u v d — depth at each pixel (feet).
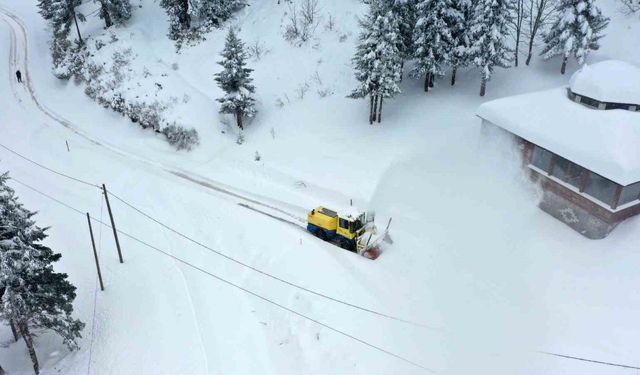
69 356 67.15
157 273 79.61
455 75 110.73
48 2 157.28
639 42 105.19
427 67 101.50
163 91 125.90
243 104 109.40
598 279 66.90
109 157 116.98
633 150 68.59
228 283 75.92
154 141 120.67
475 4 98.94
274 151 107.14
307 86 117.80
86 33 157.99
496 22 96.07
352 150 100.94
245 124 115.65
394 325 65.31
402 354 61.36
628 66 79.46
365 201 90.07
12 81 158.10
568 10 96.68
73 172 111.65
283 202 94.63
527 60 108.06
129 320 71.31
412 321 65.67
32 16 200.54
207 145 113.39
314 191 95.81
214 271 78.74
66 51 157.48
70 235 90.48
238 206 94.68
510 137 85.30
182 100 121.90
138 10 159.22
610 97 75.20
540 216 79.00
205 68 132.46
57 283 63.10
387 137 101.04
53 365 65.98
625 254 67.87
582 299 65.05
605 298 64.44
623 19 111.14
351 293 70.79
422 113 103.65
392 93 98.32
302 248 80.59
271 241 83.66
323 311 68.44
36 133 130.11
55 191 104.73
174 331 68.80
